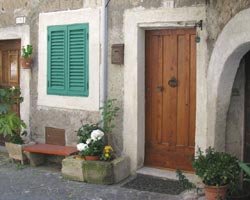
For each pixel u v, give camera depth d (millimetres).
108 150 6023
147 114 6289
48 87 7113
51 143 7156
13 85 7879
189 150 5965
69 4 6770
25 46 7398
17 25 7488
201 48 5469
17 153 7020
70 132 6891
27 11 7324
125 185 5848
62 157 6926
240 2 4418
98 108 6520
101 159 6016
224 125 5199
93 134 6121
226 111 5168
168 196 5387
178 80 5984
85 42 6613
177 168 6094
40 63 7199
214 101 5070
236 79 5281
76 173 6055
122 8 6180
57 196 5457
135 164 6191
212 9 5113
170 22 5762
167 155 6168
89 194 5512
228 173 4656
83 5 6605
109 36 6340
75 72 6766
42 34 7133
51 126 7129
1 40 7852
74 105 6801
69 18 6770
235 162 4812
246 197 4852
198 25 5453
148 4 5926
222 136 5203
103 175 5836
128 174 6195
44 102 7184
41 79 7207
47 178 6250
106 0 6285
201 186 5285
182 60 5926
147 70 6238
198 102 5547
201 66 5484
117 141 6355
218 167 4695
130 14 6094
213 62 5066
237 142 5344
